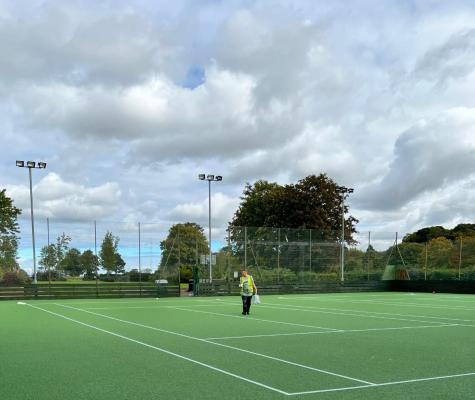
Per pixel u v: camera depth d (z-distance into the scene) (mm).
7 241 34438
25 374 9867
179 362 11172
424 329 17828
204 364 10938
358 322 20094
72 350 12852
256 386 8844
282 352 12617
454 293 43344
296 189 67938
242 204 74062
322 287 43719
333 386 8867
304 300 34625
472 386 8922
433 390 8602
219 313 24141
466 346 13820
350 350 13000
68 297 35625
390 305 29812
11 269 34469
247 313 23438
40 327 18047
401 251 47875
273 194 69125
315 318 21719
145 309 26594
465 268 44062
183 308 27375
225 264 40062
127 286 37125
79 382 9164
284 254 42281
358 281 45562
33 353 12383
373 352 12688
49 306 28688
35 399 7957
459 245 44812
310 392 8422
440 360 11586
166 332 16656
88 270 36250
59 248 35656
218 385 8922
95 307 28016
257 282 41000
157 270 38062
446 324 19469
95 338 15141
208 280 39344
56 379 9414
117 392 8406
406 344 14133
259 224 69875
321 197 67188
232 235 40469
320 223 66312
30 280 34906
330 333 16562
